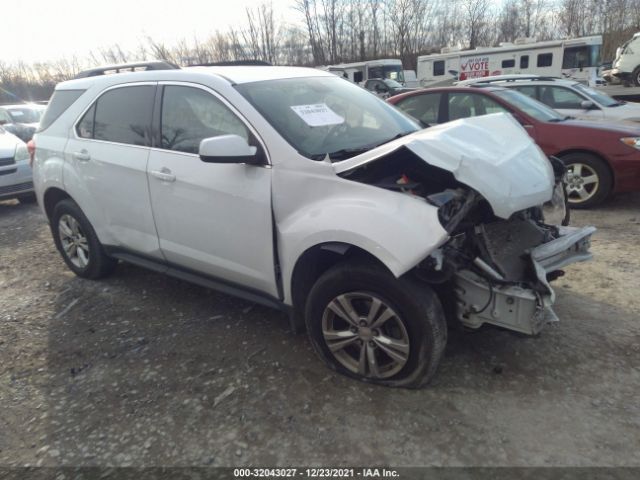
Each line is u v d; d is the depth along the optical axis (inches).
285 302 122.3
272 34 1322.6
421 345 103.1
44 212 185.3
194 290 169.5
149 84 144.9
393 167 113.1
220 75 132.3
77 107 165.9
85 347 138.1
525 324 100.6
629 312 138.9
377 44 1668.3
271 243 118.0
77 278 185.9
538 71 904.3
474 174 99.2
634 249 183.3
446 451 94.3
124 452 98.9
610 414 101.2
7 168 290.4
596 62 858.1
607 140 229.0
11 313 160.2
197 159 129.6
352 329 111.9
